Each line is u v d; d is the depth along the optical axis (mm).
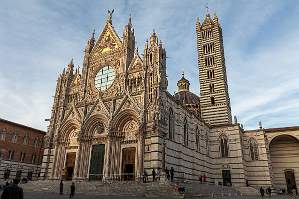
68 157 62438
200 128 74125
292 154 88375
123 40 65562
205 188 53969
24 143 79188
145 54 59250
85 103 64062
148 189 41312
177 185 42000
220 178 75750
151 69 57312
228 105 90688
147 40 60781
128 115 56625
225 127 79625
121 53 64625
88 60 70375
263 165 76750
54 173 61250
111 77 64812
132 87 59281
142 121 52844
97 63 68500
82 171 57750
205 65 95438
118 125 57250
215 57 94562
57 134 64125
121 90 60031
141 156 50875
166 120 55312
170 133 57156
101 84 65750
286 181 87000
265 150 77812
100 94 62219
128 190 42562
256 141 79875
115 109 58500
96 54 69812
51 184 52188
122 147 55656
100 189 45000
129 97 57156
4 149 72438
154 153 49719
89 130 60562
